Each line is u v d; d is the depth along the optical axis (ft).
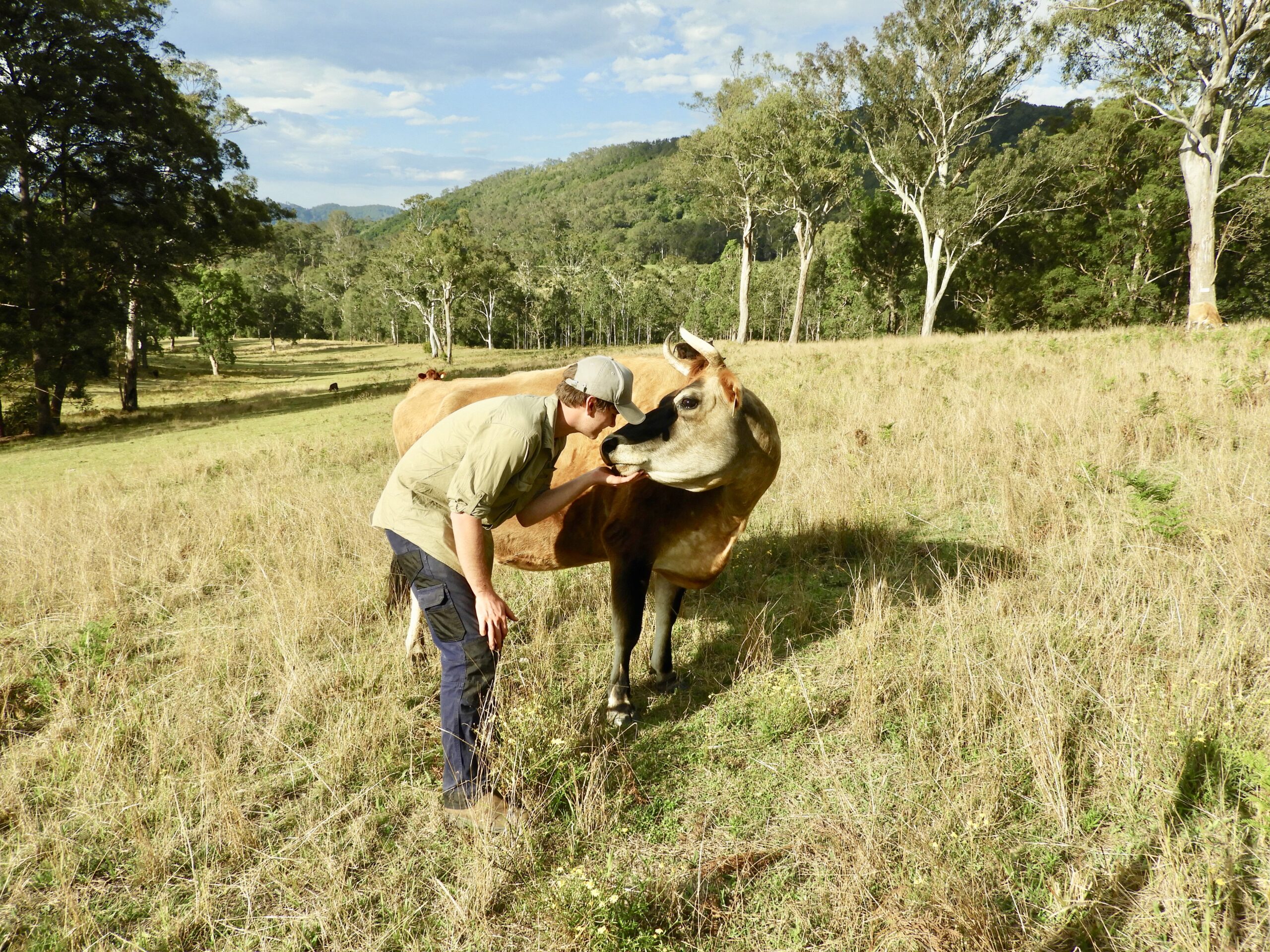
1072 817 8.59
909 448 23.54
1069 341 58.44
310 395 121.60
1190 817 8.29
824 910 7.79
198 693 13.05
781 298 253.44
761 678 12.23
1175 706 9.48
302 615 15.66
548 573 17.34
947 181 131.23
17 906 8.62
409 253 228.63
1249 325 63.26
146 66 97.14
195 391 148.97
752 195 159.12
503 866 8.56
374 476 32.53
